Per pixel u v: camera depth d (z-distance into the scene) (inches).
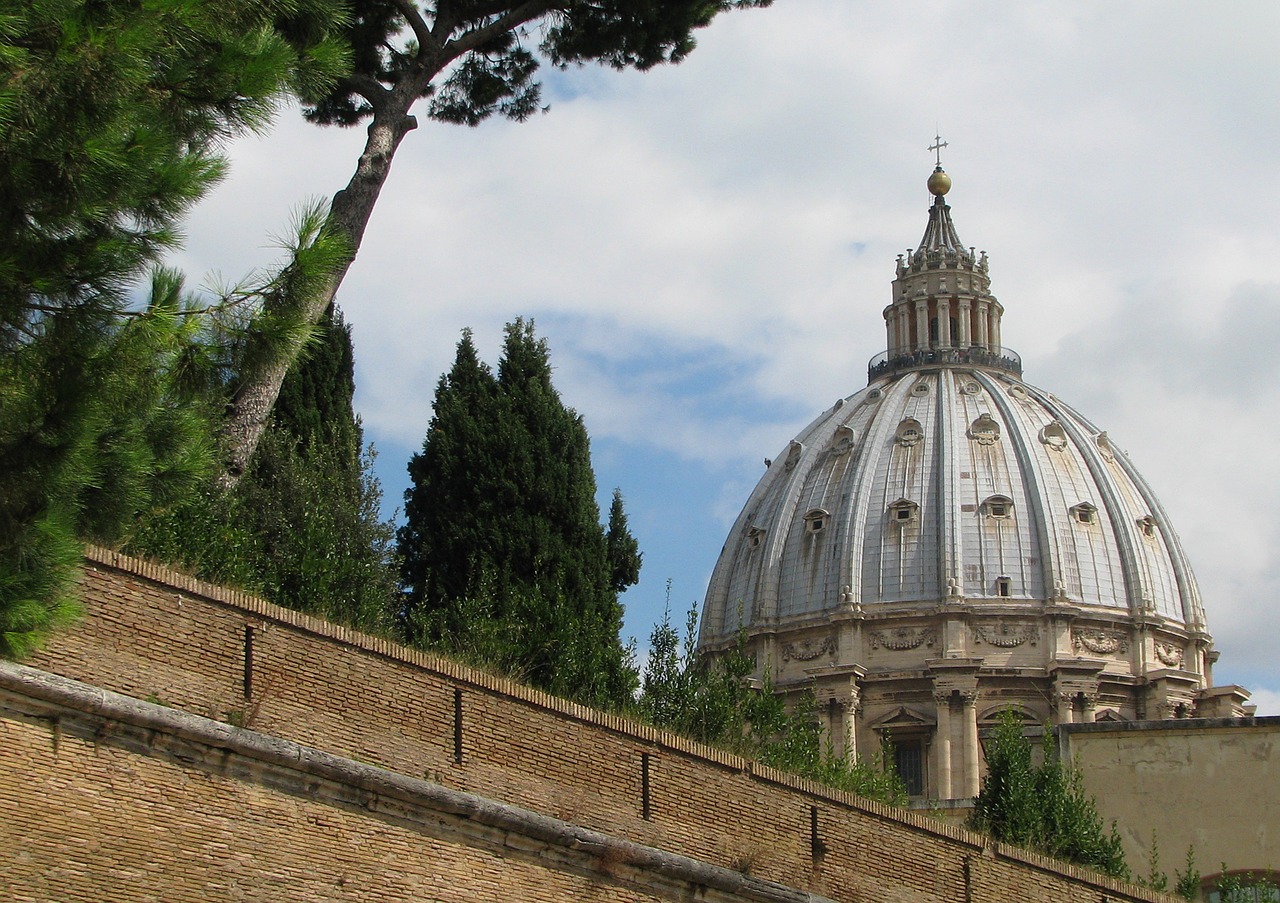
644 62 1441.9
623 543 2050.9
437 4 1396.4
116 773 798.5
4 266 637.3
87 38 621.0
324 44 730.8
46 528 672.4
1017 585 5369.1
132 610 825.5
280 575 1242.6
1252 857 1780.3
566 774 984.3
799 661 5393.7
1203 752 1822.1
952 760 5073.8
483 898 924.6
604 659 1454.2
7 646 684.7
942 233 6353.3
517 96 1469.0
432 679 933.8
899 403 5821.9
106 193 640.4
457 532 1811.0
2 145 623.8
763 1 1455.5
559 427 1914.4
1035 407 5821.9
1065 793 1704.0
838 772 1508.4
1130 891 1338.6
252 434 1155.9
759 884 1058.7
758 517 5753.0
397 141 1315.2
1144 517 5580.7
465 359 1950.1
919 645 5305.1
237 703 854.5
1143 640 5339.6
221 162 670.5
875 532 5482.3
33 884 760.3
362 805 884.0
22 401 670.5
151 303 693.3
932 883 1180.5
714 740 1434.5
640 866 997.2
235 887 826.8
